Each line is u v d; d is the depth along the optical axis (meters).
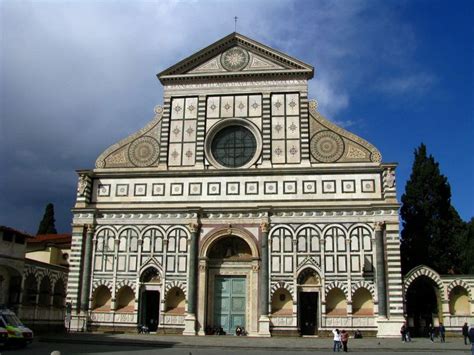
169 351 35.03
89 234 53.34
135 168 55.25
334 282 49.53
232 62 56.97
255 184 52.84
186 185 53.75
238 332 49.91
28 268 48.78
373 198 51.03
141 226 53.19
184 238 52.44
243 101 55.91
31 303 49.78
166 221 53.00
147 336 46.69
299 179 52.47
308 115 54.56
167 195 53.72
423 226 61.47
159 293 51.66
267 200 52.25
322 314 48.94
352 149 52.94
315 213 51.34
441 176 63.38
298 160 53.41
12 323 36.59
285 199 52.03
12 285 47.00
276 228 51.50
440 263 59.84
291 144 53.97
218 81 56.81
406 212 63.84
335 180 52.00
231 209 52.25
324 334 48.41
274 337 47.84
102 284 52.25
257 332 49.22
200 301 50.56
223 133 56.09
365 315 48.44
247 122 55.12
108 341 40.94
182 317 50.69
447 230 61.44
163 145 55.44
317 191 51.88
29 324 48.62
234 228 51.88
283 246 51.00
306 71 55.47
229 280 52.25
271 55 56.34
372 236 50.06
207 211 52.59
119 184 54.69
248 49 57.00
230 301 51.62
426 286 58.84
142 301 51.66
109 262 52.66
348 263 49.75
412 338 50.09
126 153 55.81
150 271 52.31
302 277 50.34
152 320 52.06
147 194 54.00
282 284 50.12
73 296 51.72
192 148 55.31
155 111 56.75
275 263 50.66
